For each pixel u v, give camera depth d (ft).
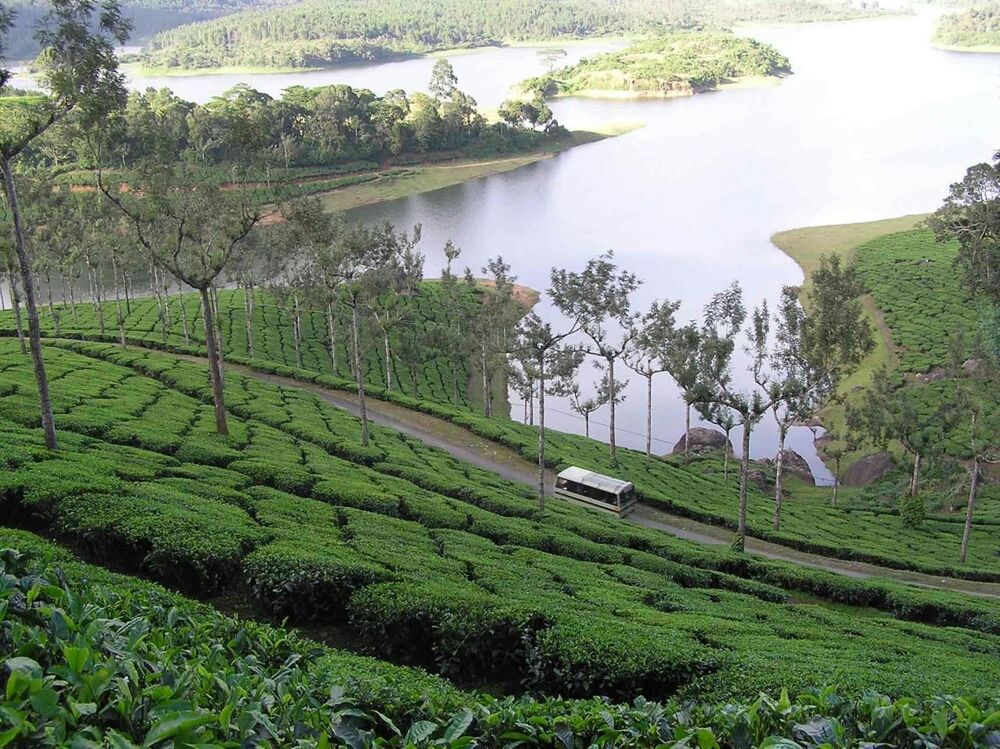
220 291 329.52
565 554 115.96
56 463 98.32
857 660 69.67
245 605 75.82
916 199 469.57
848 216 447.83
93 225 232.73
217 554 76.79
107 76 111.96
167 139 137.69
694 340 164.04
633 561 117.91
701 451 245.65
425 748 32.45
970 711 32.19
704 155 609.83
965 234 231.50
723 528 161.99
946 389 240.94
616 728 36.45
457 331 255.09
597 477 165.07
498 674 68.13
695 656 63.62
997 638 103.19
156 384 181.98
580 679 62.90
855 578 126.62
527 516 136.67
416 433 202.08
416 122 620.08
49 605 36.83
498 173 594.65
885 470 225.97
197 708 29.84
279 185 148.15
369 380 260.01
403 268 234.17
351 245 161.68
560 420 270.05
